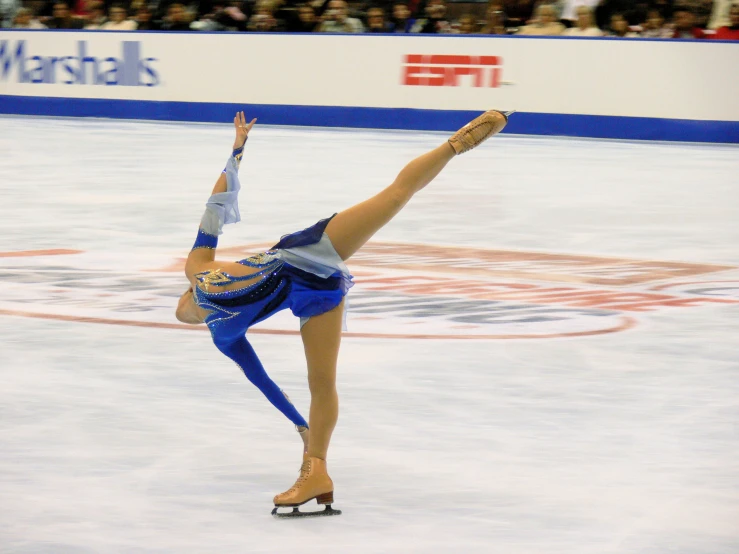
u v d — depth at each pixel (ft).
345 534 26.53
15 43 159.02
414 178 27.07
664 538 26.27
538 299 54.49
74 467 31.12
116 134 135.54
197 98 150.51
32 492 29.14
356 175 100.42
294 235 27.76
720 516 27.71
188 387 39.45
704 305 53.67
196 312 29.19
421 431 34.60
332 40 142.92
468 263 63.52
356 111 143.02
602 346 45.75
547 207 85.46
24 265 61.26
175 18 151.84
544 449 32.99
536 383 40.27
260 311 27.61
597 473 30.89
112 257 63.72
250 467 31.32
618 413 36.73
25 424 35.01
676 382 40.65
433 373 41.42
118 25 156.46
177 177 99.60
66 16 160.56
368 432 34.42
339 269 27.12
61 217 77.92
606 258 65.57
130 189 92.12
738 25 131.34
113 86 154.10
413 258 64.95
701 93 127.95
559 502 28.68
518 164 111.34
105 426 34.88
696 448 33.17
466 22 141.49
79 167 105.70
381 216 27.07
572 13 145.07
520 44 134.10
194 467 31.27
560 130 134.41
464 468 31.24
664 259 65.57
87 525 26.94
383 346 45.34
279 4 149.69
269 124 147.43
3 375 40.75
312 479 27.40
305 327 27.35
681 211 84.02
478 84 136.56
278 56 145.79
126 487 29.60
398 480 30.27
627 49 130.11
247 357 29.17
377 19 145.28
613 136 132.26
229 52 148.15
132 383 39.91
